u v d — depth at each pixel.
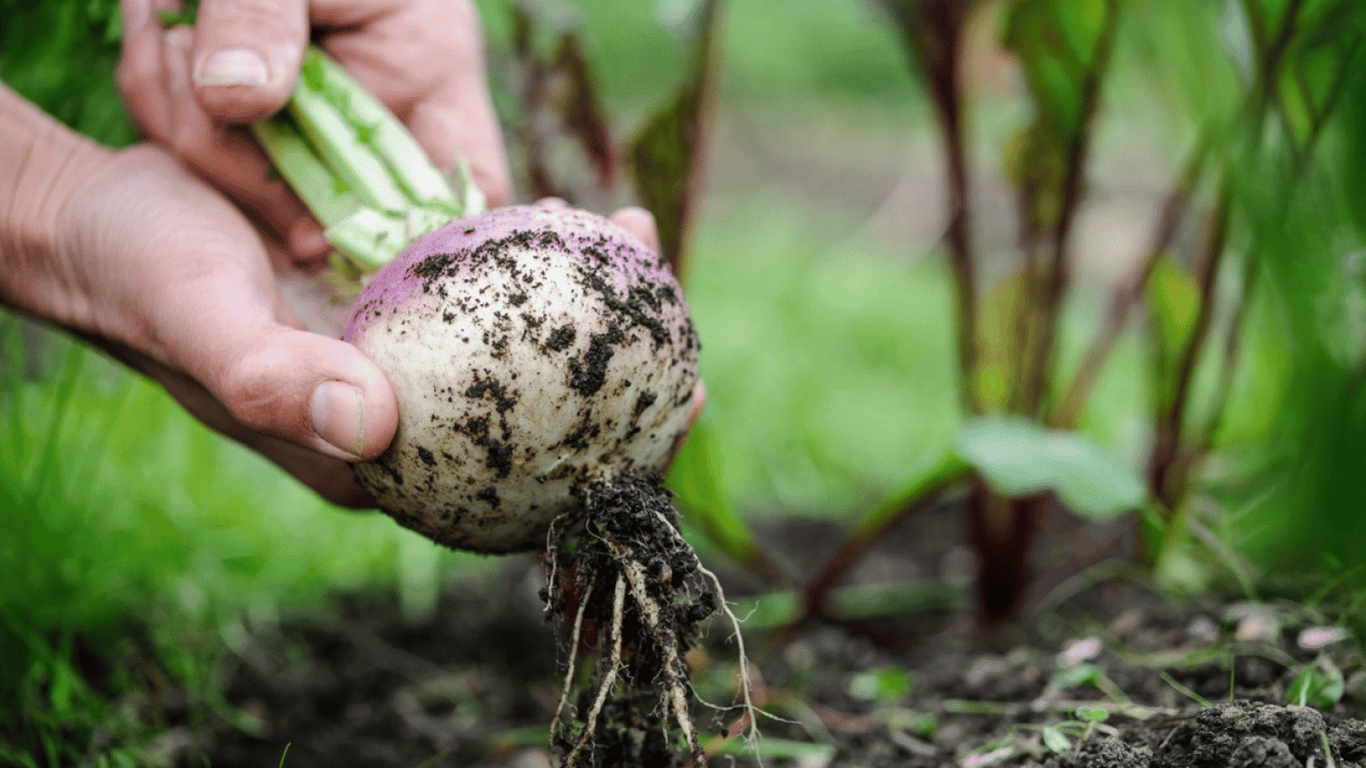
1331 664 0.61
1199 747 0.58
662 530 0.59
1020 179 0.77
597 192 0.78
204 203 0.62
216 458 0.85
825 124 2.81
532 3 0.76
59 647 0.71
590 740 0.60
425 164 0.63
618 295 0.58
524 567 0.94
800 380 1.29
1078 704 0.63
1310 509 0.62
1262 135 0.67
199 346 0.58
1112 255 1.49
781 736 0.69
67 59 0.72
